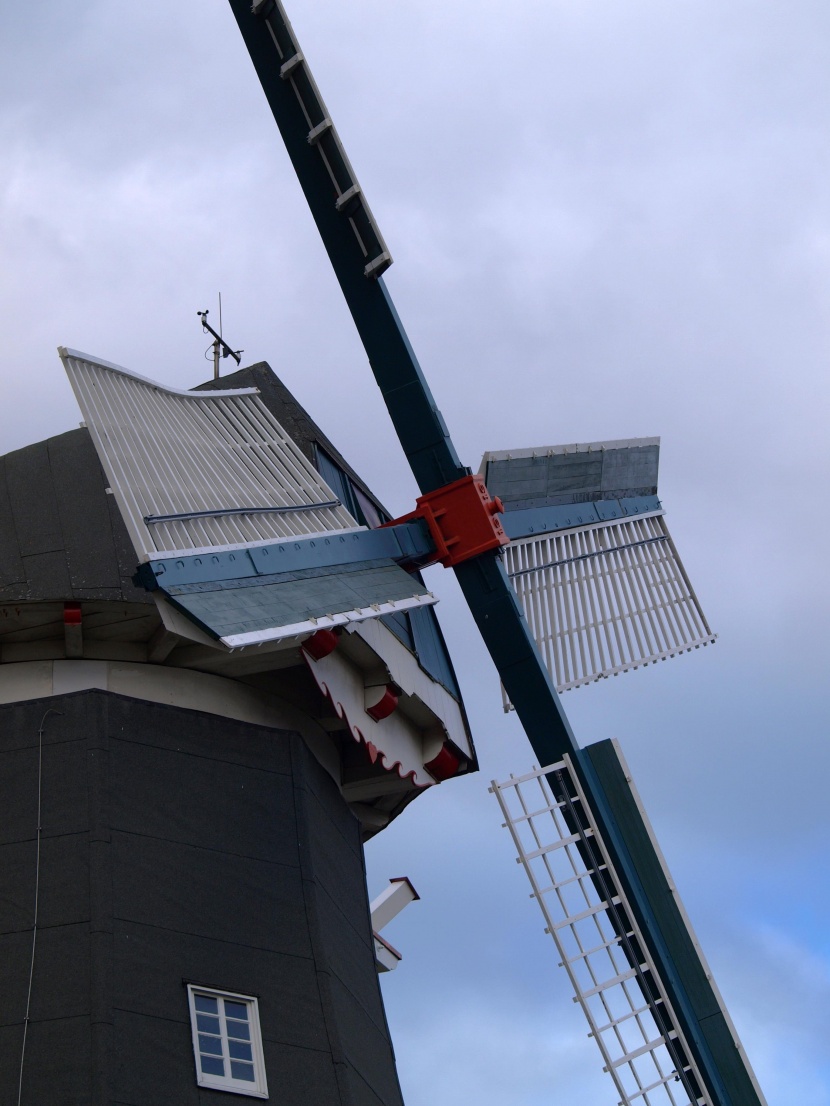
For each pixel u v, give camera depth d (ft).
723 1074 55.21
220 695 52.16
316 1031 46.57
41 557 49.62
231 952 46.55
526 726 59.31
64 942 44.39
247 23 60.70
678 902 56.95
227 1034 44.91
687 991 56.03
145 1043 43.19
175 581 47.50
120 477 48.93
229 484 53.31
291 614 49.49
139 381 53.57
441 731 60.03
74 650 50.29
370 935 53.42
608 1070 53.67
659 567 70.95
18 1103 41.68
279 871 49.21
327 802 53.52
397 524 59.77
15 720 48.44
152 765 48.60
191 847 47.80
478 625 60.03
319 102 59.88
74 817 46.65
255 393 59.00
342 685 54.24
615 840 57.52
